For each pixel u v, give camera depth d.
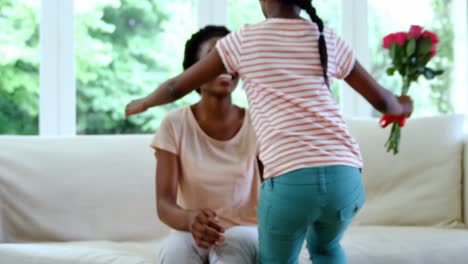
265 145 1.41
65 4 2.78
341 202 1.36
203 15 2.88
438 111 3.16
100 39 2.85
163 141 1.69
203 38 1.82
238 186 1.70
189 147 1.70
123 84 2.87
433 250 1.91
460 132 2.42
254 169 1.75
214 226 1.49
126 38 2.88
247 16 2.94
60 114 2.79
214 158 1.71
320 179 1.34
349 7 3.00
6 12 2.79
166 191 1.67
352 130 2.48
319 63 1.42
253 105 1.44
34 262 1.77
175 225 1.58
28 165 2.24
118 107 2.87
